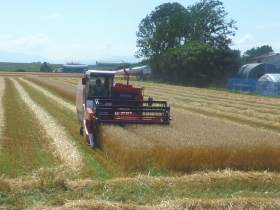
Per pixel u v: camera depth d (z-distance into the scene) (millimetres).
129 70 15062
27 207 7098
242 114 22656
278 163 10133
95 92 13977
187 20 66875
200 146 9781
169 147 9719
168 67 60844
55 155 10844
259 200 7516
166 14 72000
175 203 7203
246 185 8656
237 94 38406
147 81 66062
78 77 71812
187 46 59250
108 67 34281
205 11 64688
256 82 42781
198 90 43719
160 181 8500
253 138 11305
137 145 9836
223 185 8523
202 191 8219
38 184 8055
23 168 9438
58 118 18094
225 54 58656
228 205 7270
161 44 67438
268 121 19234
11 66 178875
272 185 8773
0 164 9750
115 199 7570
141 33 72188
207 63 57344
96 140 12172
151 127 12633
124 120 12977
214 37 64688
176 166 9562
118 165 9836
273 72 55656
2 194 7633
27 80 55938
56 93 33531
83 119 14125
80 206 6949
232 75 58281
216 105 26531
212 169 9695
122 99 14250
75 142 12844
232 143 10250
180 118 16062
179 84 60094
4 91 33812
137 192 7988
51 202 7301
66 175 8930
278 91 38281
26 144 12211
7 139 12883
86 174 9117
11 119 17219
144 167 9547
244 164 9945
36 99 27391
